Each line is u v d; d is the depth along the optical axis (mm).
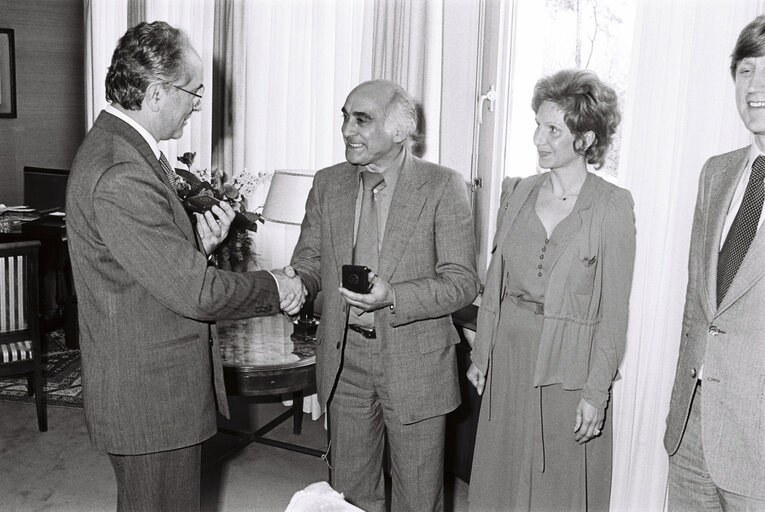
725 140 2506
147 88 1972
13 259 3824
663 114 2678
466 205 2402
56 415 4242
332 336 2424
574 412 2314
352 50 4020
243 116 4703
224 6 4637
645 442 2791
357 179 2438
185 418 2057
